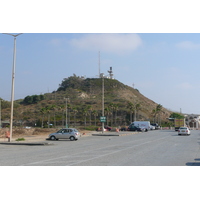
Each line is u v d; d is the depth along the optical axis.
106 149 22.89
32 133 58.91
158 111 124.19
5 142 32.16
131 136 47.66
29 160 15.61
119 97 156.88
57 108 114.12
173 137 43.72
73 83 186.50
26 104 149.00
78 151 21.22
